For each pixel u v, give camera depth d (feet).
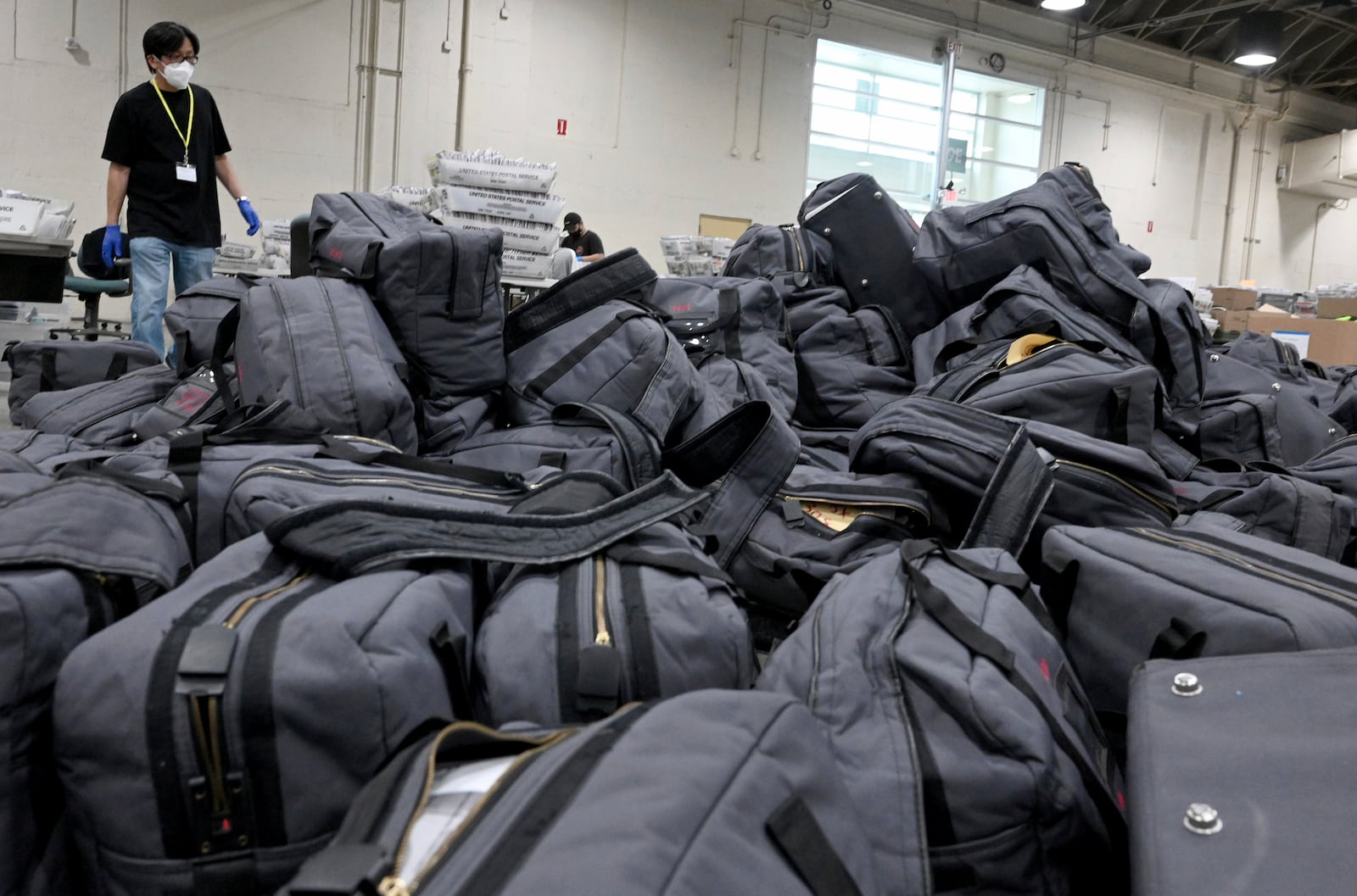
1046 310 7.91
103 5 20.44
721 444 6.13
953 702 3.32
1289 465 8.44
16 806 3.00
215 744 2.79
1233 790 2.69
